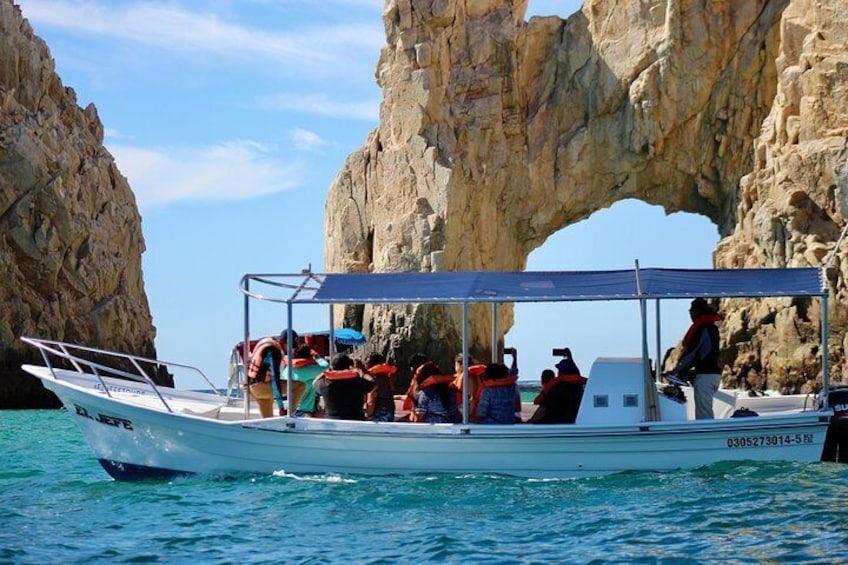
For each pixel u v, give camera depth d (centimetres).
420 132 5862
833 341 4297
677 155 5747
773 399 2084
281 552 1393
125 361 5931
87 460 2467
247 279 1950
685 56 5597
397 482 1817
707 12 5562
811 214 4612
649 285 1841
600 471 1833
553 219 6059
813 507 1567
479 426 1816
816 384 4294
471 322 5606
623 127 5819
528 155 5984
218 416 2041
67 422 3881
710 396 1914
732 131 5581
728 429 1830
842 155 4500
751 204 5138
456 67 6025
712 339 1914
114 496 1803
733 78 5556
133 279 6462
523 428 1811
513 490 1742
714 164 5669
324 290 1880
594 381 1853
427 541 1432
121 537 1490
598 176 5950
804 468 1845
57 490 1889
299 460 1878
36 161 5666
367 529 1513
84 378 2117
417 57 5919
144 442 1927
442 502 1670
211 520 1588
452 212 5709
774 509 1562
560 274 1875
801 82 4831
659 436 1823
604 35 5859
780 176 4728
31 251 5584
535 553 1363
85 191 6109
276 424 1853
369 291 1878
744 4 5525
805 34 4972
